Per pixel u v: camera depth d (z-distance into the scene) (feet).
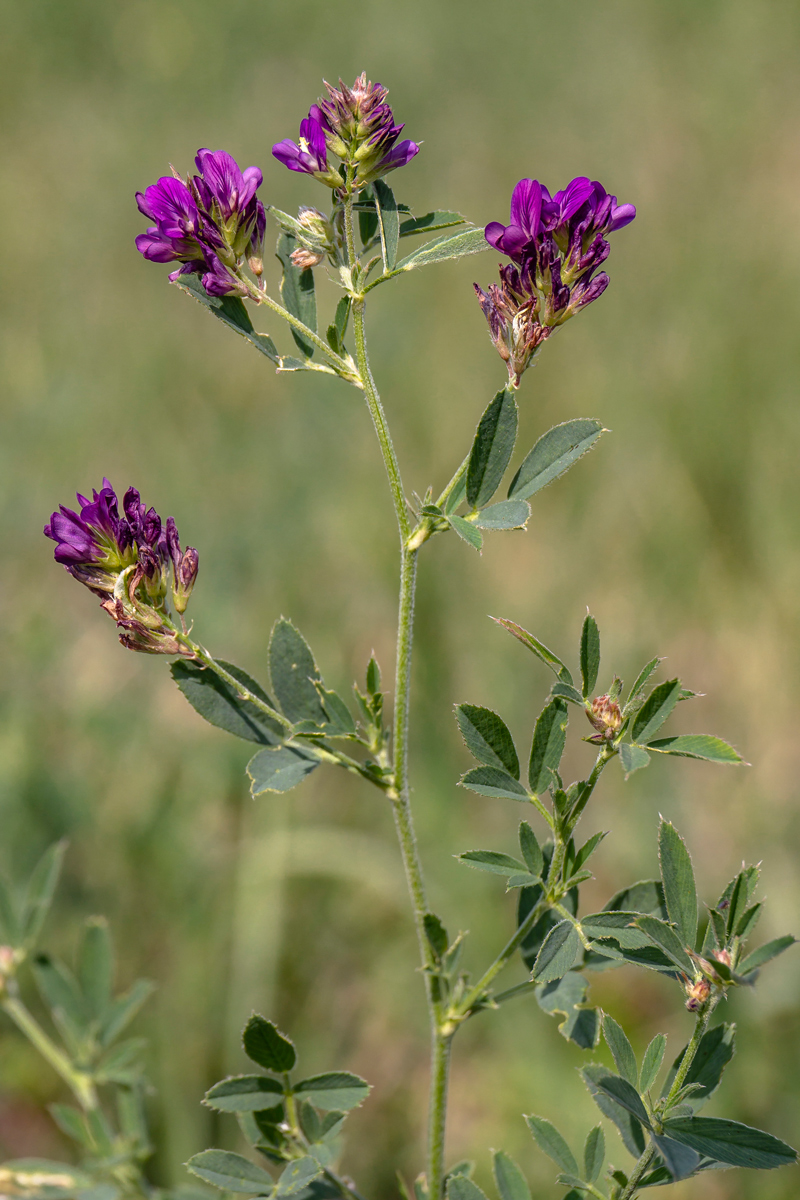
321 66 41.78
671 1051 14.44
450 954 8.59
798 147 32.27
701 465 23.11
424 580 20.83
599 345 26.61
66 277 30.73
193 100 40.06
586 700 7.18
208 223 8.02
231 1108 8.11
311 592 20.84
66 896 15.99
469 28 42.83
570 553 22.50
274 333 26.27
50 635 18.90
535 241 7.80
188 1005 14.90
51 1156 13.91
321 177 8.12
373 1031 15.30
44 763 17.04
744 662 20.61
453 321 27.68
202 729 18.62
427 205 32.86
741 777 18.51
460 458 24.08
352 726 8.55
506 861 7.79
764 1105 13.69
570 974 8.29
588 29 41.81
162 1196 10.57
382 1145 14.20
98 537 7.82
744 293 26.63
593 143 34.63
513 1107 14.26
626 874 17.08
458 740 18.37
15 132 37.58
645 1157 7.22
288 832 16.39
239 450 23.66
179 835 16.46
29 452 22.15
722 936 6.84
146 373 26.12
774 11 39.17
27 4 43.37
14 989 11.08
